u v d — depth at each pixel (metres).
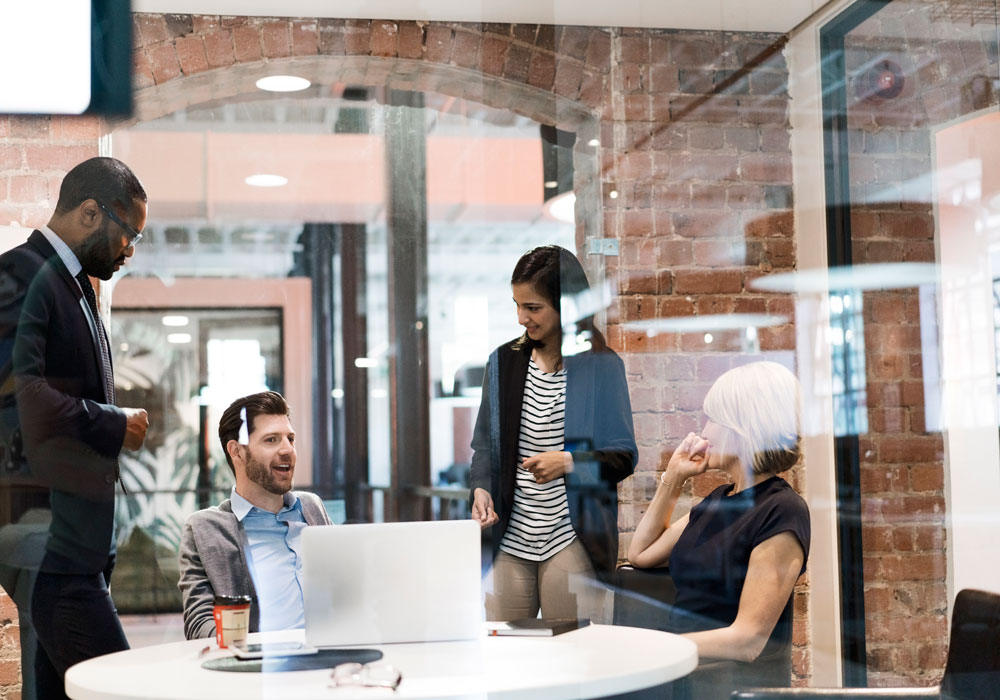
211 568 1.91
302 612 1.93
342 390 2.45
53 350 2.04
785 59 2.64
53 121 2.16
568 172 2.59
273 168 2.45
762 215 2.62
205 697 1.42
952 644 2.28
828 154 2.62
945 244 2.61
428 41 2.53
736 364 2.55
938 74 2.64
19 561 1.96
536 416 2.44
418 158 2.54
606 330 2.52
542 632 1.77
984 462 2.59
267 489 2.07
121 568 2.14
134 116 2.28
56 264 2.09
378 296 2.49
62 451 2.01
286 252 2.45
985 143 2.63
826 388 2.57
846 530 2.55
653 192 2.58
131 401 2.26
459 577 1.66
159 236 2.35
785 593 2.27
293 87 2.46
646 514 2.41
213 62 2.35
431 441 2.46
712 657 2.21
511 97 2.57
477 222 2.56
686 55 2.61
